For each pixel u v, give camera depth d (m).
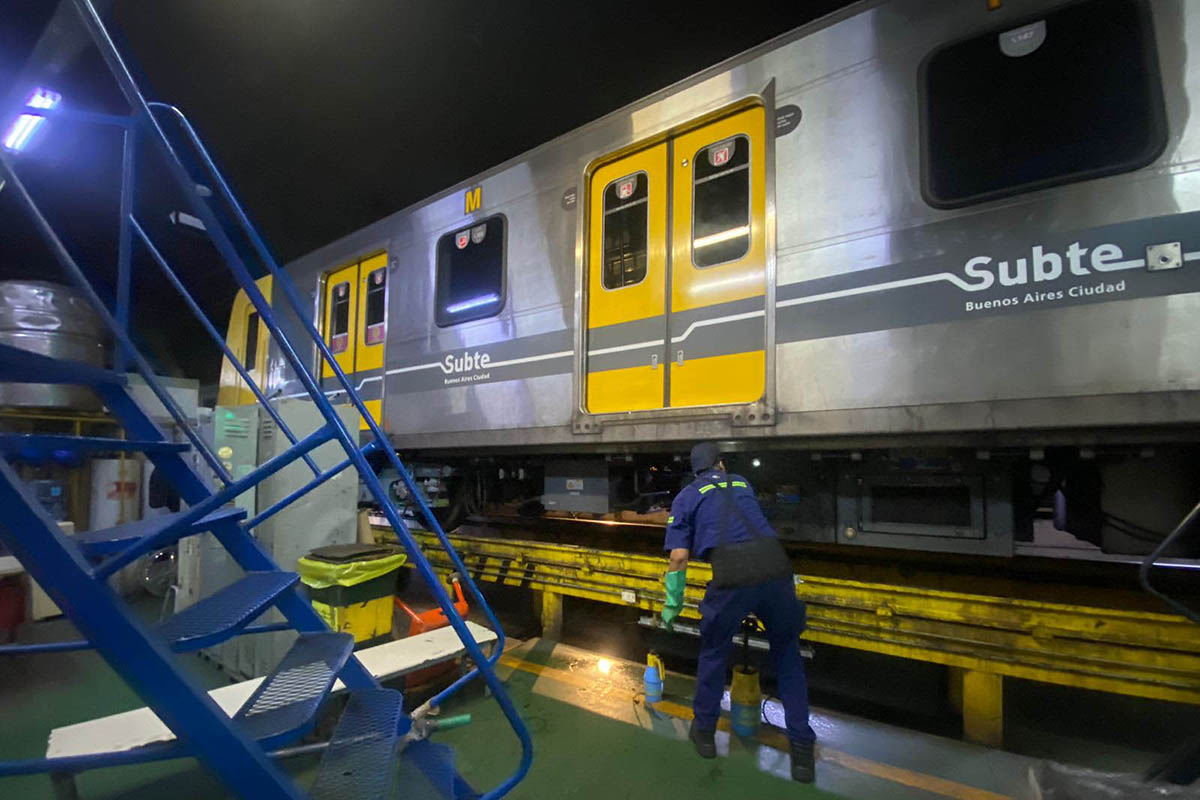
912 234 2.76
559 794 2.40
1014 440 2.58
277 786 1.29
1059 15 2.53
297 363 1.66
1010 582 3.31
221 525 2.06
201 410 6.49
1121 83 2.39
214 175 2.11
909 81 2.82
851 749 2.69
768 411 3.10
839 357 2.91
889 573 3.55
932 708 3.17
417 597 5.08
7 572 3.95
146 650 1.20
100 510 5.38
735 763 2.61
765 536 2.63
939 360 2.66
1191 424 2.21
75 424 5.28
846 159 2.96
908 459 3.04
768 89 3.23
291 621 2.20
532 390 4.23
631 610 4.93
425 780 1.81
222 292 13.51
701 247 3.53
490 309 4.55
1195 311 2.20
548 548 4.14
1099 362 2.34
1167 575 3.29
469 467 5.41
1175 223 2.25
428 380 4.98
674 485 4.60
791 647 2.60
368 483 1.69
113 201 10.27
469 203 4.80
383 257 5.67
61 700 3.29
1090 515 2.90
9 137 5.48
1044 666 2.46
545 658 3.85
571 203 4.11
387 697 1.99
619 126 3.89
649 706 3.15
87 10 1.49
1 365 1.64
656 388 3.65
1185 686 2.20
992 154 2.61
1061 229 2.44
